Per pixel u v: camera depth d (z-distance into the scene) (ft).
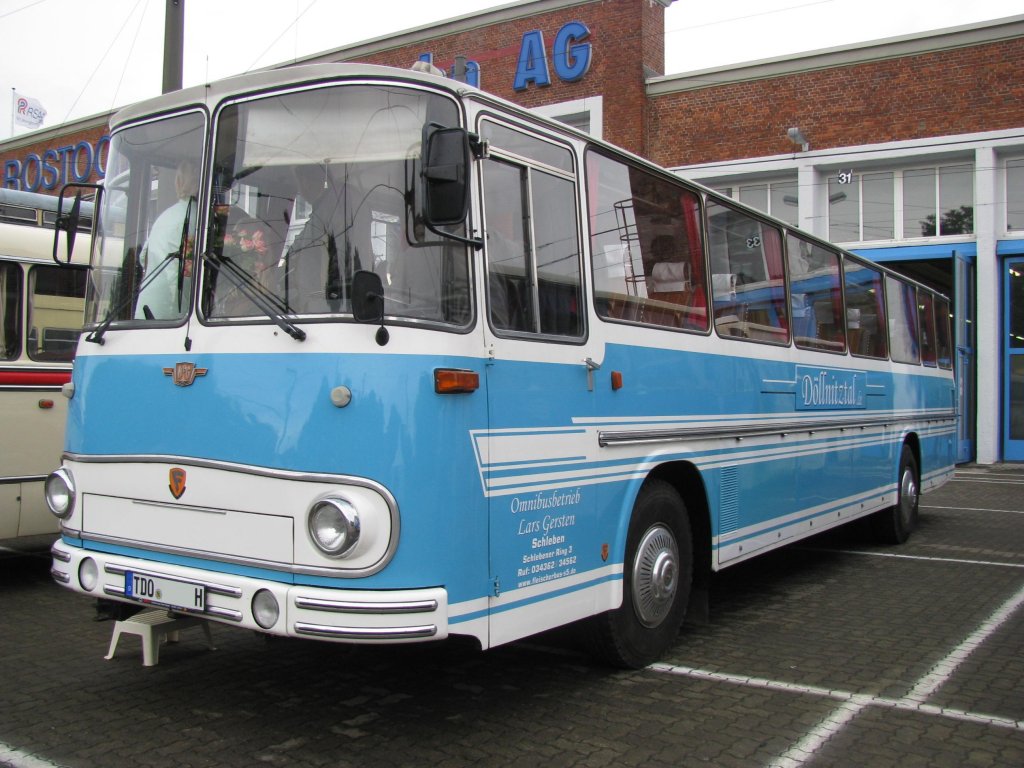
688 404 18.94
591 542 15.71
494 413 13.53
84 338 15.39
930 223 61.41
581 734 14.24
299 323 12.74
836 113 61.46
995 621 21.70
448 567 12.60
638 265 17.74
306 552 12.39
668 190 19.06
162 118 15.10
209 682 16.60
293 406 12.63
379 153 13.10
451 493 12.68
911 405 34.81
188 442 13.57
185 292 14.12
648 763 13.17
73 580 14.93
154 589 13.73
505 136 14.39
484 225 13.60
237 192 13.91
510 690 16.30
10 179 96.99
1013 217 59.72
